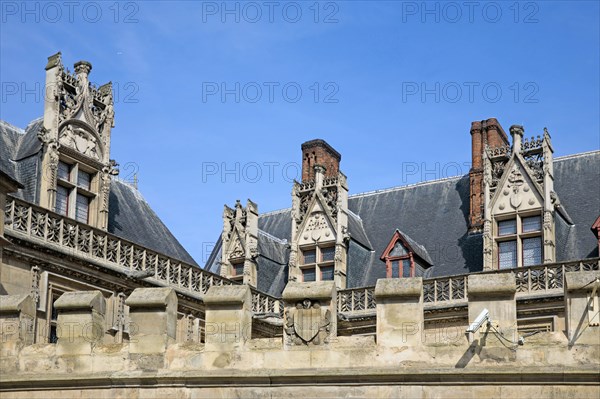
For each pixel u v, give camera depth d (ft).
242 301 57.21
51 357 59.16
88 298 59.52
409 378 53.47
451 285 107.34
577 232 112.78
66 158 98.94
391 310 55.06
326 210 122.11
